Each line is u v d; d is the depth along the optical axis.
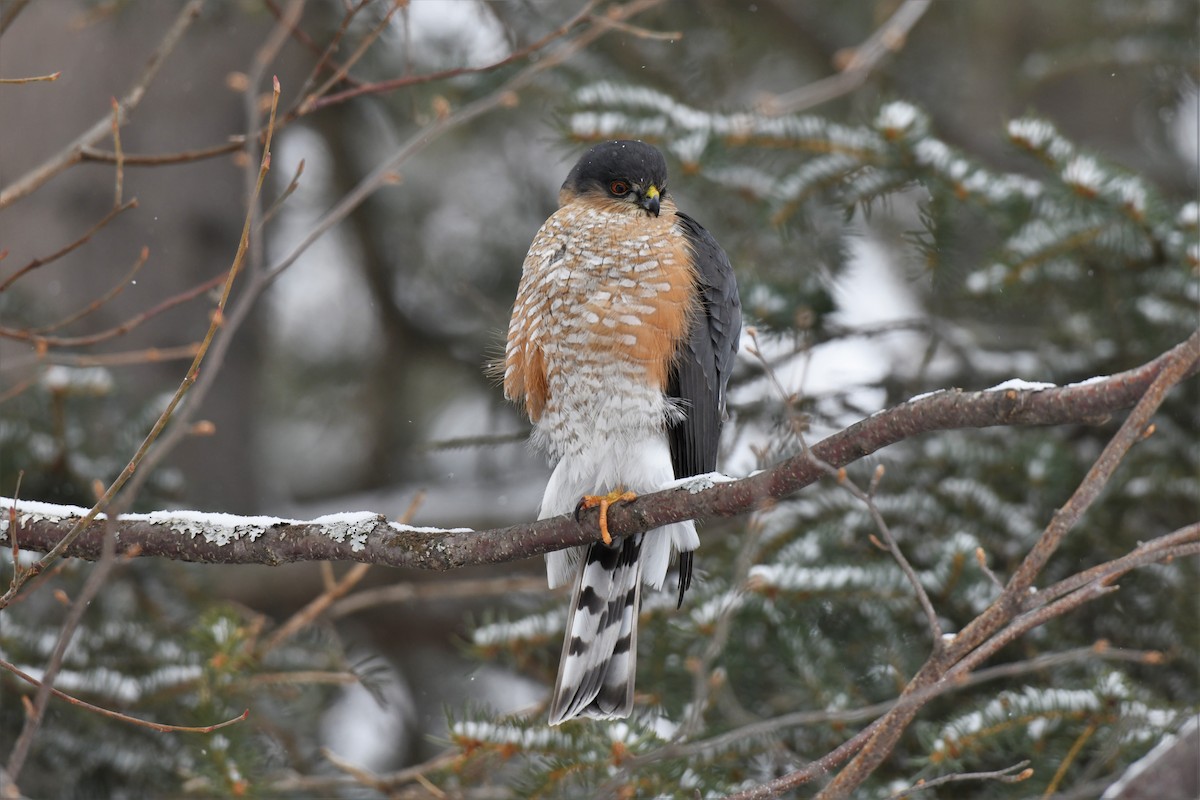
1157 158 15.59
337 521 6.86
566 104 10.94
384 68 12.91
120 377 12.18
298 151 16.48
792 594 8.98
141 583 10.57
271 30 14.23
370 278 16.30
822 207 10.86
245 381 14.91
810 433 10.56
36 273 13.16
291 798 9.77
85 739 9.62
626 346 8.12
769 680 9.18
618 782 6.71
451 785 8.73
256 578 13.79
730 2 14.73
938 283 10.68
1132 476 10.27
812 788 8.55
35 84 13.38
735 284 9.05
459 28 12.58
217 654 8.80
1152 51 13.51
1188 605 9.66
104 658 9.73
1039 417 5.78
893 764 8.88
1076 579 5.71
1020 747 8.05
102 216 13.52
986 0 16.14
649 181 8.56
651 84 13.10
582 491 8.25
